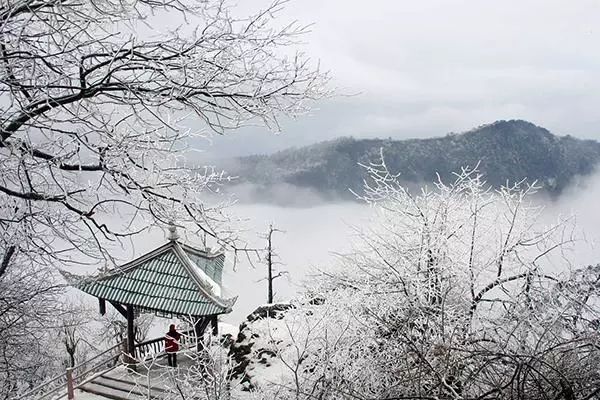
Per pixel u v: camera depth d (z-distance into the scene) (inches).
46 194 259.8
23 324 640.4
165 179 278.8
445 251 376.5
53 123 247.4
